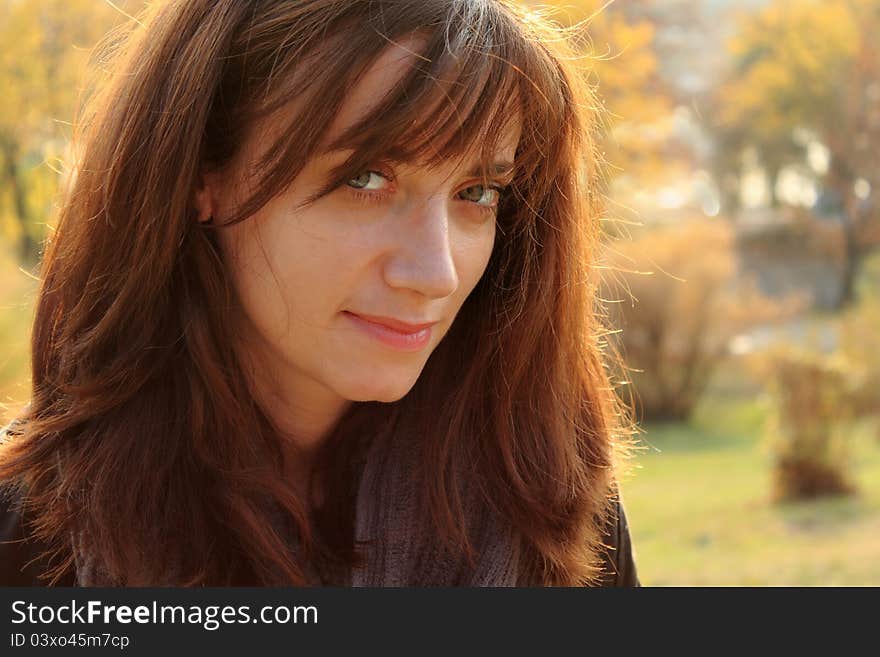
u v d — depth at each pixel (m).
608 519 1.40
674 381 11.32
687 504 7.48
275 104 0.98
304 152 0.97
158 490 1.10
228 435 1.11
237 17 1.03
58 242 1.20
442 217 1.00
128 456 1.10
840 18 20.20
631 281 11.24
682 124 15.86
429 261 0.99
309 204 0.99
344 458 1.23
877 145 21.03
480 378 1.26
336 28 0.97
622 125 10.73
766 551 6.11
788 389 7.73
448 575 1.24
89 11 11.60
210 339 1.10
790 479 7.61
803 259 23.19
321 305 1.01
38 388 1.20
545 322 1.25
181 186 1.05
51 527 1.12
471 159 1.01
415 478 1.23
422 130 0.96
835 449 7.60
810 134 22.39
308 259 1.00
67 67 11.62
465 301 1.26
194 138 1.04
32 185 12.23
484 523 1.26
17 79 11.53
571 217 1.23
